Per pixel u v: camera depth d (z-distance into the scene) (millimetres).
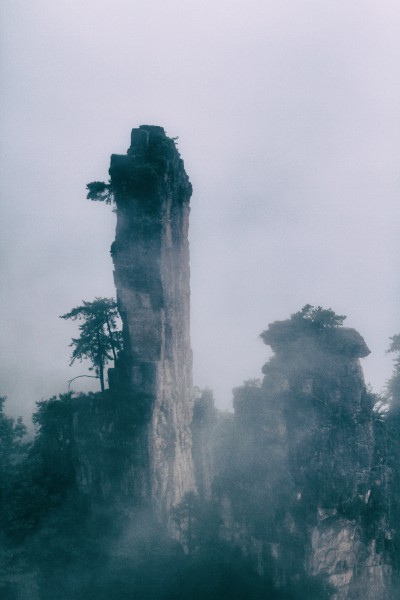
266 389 83938
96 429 77188
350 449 82125
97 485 78188
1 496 79938
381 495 82500
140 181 75625
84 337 83750
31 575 73312
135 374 76750
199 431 86375
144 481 75625
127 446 75875
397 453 92188
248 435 84250
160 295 77188
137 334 77312
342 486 79250
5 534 77438
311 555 76500
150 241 76812
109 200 78625
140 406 75625
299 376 83062
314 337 86000
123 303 77375
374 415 89500
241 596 74000
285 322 87812
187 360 85688
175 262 82125
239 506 80625
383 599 80750
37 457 87062
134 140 78875
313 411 81750
